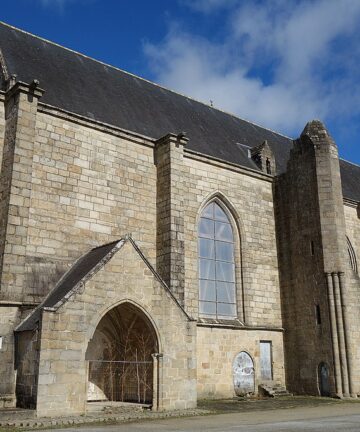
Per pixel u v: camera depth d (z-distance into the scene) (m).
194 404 21.92
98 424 17.05
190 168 30.67
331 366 29.31
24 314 21.25
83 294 19.55
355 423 16.12
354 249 37.97
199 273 30.11
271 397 29.00
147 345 22.38
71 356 18.75
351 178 46.00
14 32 30.95
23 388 19.08
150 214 27.89
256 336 31.06
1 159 23.73
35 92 24.20
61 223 24.44
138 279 21.31
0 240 22.03
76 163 25.69
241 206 32.88
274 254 33.91
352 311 30.39
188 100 39.62
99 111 29.42
